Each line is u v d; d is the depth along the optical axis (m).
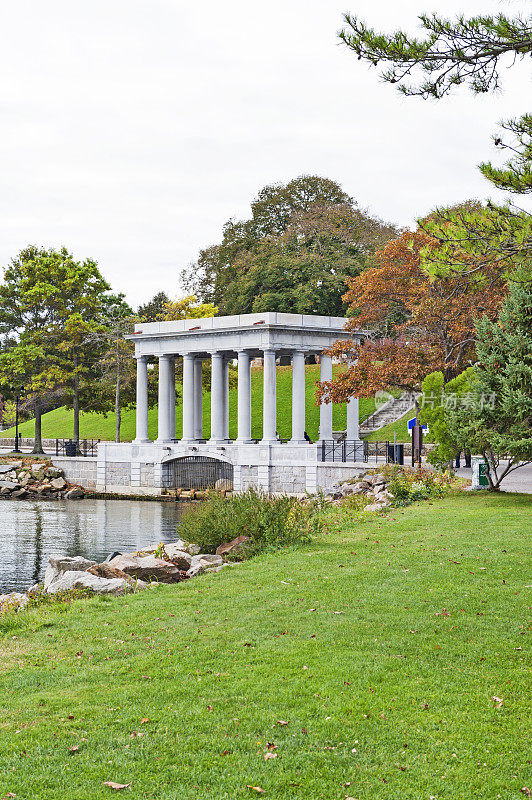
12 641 13.94
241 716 10.05
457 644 12.59
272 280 86.50
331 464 50.25
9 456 68.25
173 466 60.56
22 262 76.12
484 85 13.31
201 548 24.23
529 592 15.51
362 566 18.69
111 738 9.55
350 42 13.08
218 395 59.88
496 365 29.25
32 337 71.88
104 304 78.44
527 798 8.05
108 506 54.44
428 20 12.70
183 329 60.56
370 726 9.69
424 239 35.34
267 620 14.40
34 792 8.34
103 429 90.06
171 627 14.27
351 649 12.55
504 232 14.27
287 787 8.39
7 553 35.22
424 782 8.40
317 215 92.06
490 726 9.56
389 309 48.75
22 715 10.32
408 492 32.66
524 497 30.62
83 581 18.28
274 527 22.88
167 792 8.28
